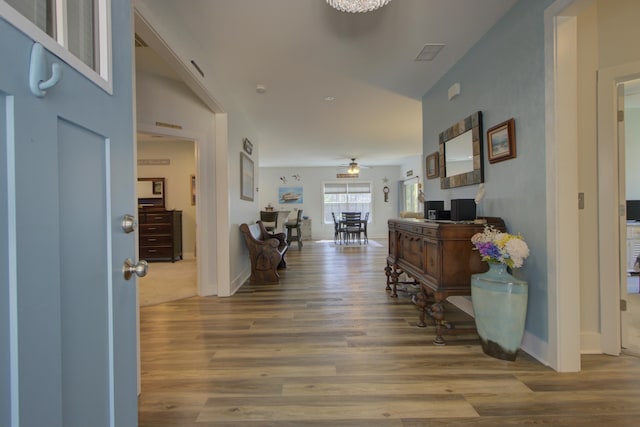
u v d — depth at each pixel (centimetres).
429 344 240
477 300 224
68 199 72
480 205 279
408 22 248
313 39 272
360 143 704
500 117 248
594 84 216
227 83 365
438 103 361
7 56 54
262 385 187
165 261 670
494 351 217
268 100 424
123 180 97
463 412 160
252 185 545
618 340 215
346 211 1099
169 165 707
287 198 1095
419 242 279
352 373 199
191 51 265
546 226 202
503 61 243
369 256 686
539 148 207
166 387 186
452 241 238
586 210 218
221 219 386
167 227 664
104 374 87
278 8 229
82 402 77
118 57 95
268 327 279
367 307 333
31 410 60
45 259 64
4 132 55
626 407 163
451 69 328
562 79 194
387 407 165
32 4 67
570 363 197
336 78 353
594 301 219
